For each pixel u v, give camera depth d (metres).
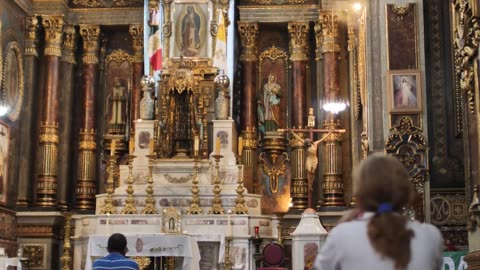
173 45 21.39
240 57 22.23
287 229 20.22
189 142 19.97
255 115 22.02
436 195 14.42
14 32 20.25
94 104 22.12
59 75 21.52
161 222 16.67
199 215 17.25
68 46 22.12
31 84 20.94
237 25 22.27
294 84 21.84
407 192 2.83
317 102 21.73
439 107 15.66
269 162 21.78
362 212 2.86
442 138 15.46
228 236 16.48
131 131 21.34
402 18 14.73
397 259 2.66
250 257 16.89
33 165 20.89
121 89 22.47
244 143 21.44
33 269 19.62
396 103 14.34
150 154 18.62
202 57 21.25
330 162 20.50
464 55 9.55
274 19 22.14
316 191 21.14
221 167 19.22
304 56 21.98
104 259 6.14
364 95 16.61
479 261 8.62
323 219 19.98
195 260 14.66
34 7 21.47
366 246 2.70
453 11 10.65
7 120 19.59
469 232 9.71
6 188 19.42
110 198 18.12
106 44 23.06
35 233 19.88
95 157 21.89
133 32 22.41
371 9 14.95
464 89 9.74
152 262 16.16
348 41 20.66
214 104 20.61
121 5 22.53
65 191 21.20
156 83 20.80
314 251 12.83
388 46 14.62
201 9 21.62
